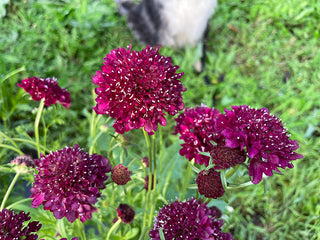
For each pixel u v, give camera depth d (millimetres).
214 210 239
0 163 287
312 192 330
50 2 449
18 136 323
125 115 175
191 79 419
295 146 179
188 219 175
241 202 324
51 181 168
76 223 211
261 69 453
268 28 503
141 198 271
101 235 232
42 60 391
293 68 453
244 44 486
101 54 422
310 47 479
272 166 169
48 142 323
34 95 214
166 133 348
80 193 169
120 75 172
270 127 176
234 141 167
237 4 518
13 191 274
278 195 329
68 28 430
